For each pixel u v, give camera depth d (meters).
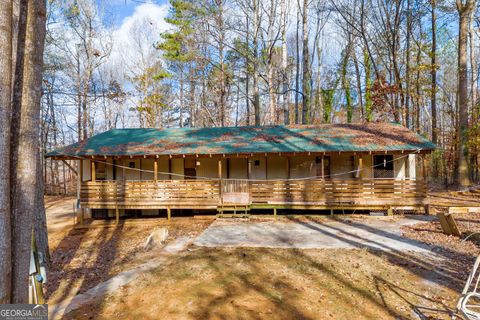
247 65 24.52
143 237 10.91
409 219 12.45
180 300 5.66
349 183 13.20
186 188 13.55
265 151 12.87
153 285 6.40
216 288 6.11
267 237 10.06
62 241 11.06
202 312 5.22
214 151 13.16
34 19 3.95
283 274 6.80
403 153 12.85
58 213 16.42
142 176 15.24
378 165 14.11
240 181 14.88
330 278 6.59
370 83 23.47
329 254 8.08
